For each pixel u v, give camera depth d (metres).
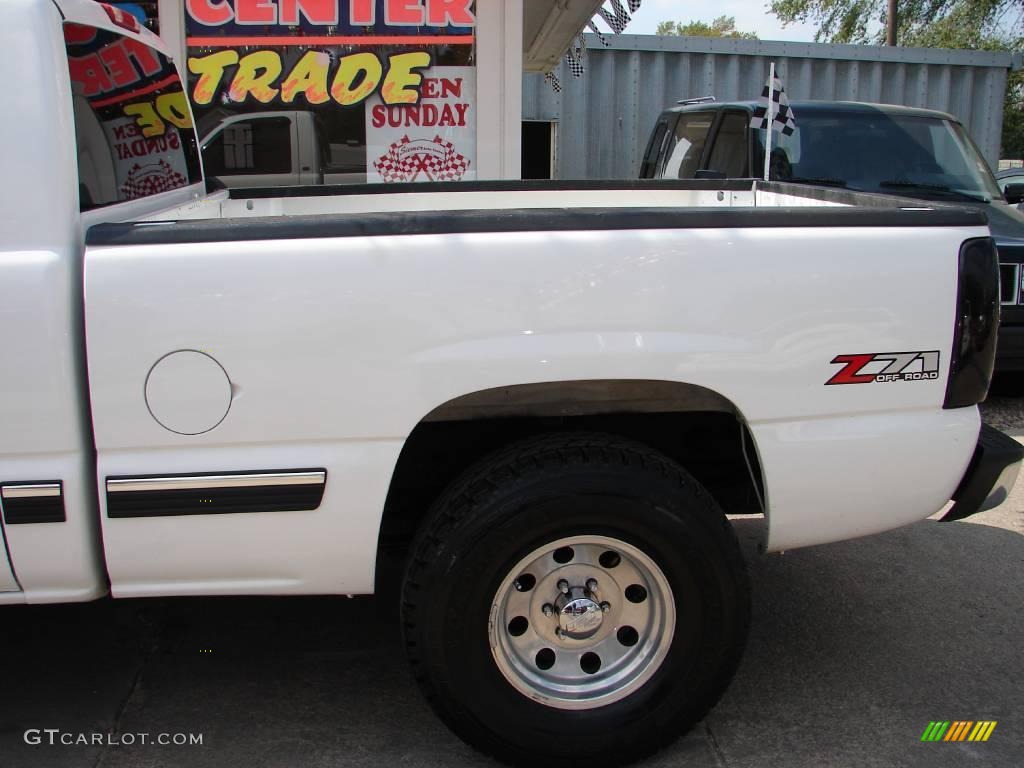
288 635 3.34
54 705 2.92
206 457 2.30
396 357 2.30
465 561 2.35
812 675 3.10
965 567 3.90
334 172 5.98
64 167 2.25
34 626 3.40
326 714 2.88
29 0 2.24
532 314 2.33
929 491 2.60
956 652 3.24
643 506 2.38
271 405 2.29
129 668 3.13
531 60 9.31
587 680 2.53
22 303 2.18
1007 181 8.58
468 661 2.40
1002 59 13.18
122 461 2.28
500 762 2.51
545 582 2.49
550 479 2.35
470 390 2.33
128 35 3.01
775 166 6.88
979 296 2.53
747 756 2.68
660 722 2.52
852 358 2.46
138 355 2.23
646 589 2.52
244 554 2.37
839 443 2.49
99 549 2.36
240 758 2.66
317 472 2.32
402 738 2.76
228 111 5.84
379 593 3.66
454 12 5.81
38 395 2.22
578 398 2.47
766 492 2.51
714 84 12.41
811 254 2.42
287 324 2.26
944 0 22.81
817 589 3.71
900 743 2.74
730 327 2.39
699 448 2.96
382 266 2.28
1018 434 5.66
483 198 4.29
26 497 2.25
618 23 6.50
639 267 2.35
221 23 5.72
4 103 2.21
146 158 3.17
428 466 2.81
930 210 2.52
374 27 5.79
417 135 5.96
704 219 2.39
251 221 2.27
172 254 2.24
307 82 5.85
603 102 12.05
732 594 2.48
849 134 7.08
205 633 3.36
